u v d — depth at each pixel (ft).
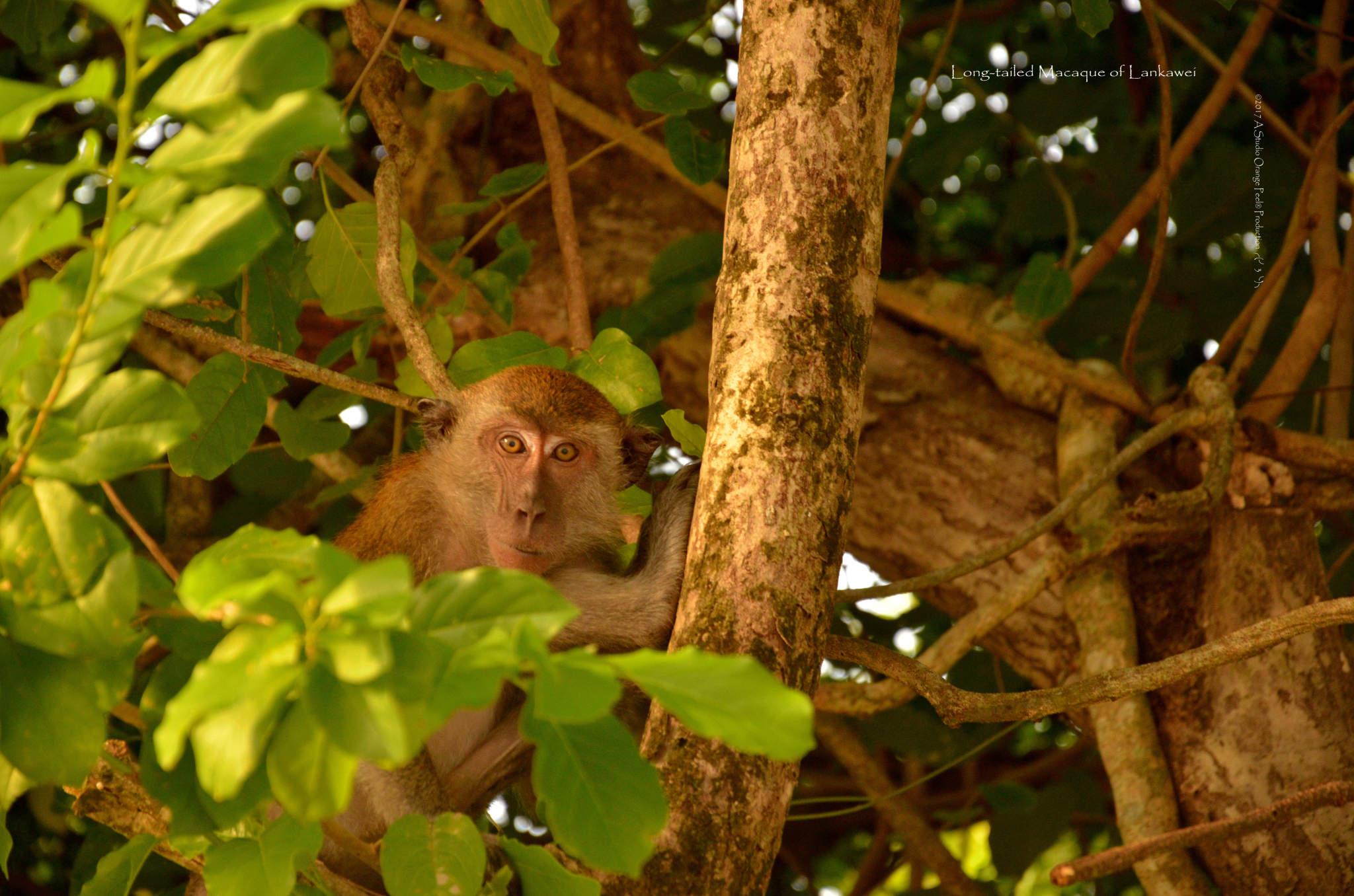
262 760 9.80
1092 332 32.01
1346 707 20.02
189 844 12.39
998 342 25.20
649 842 9.43
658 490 22.72
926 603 33.09
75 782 9.70
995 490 24.27
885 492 24.88
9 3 24.73
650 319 26.03
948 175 34.81
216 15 8.25
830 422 13.47
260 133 8.26
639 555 20.47
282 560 8.68
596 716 8.04
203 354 28.73
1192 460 23.31
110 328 8.33
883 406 25.61
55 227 7.93
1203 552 22.03
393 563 8.07
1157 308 31.53
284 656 8.13
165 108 8.48
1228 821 14.75
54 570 9.04
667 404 29.14
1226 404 21.39
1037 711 14.28
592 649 8.45
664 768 12.56
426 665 8.23
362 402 31.14
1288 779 19.62
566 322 28.45
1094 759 32.17
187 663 10.38
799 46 14.19
